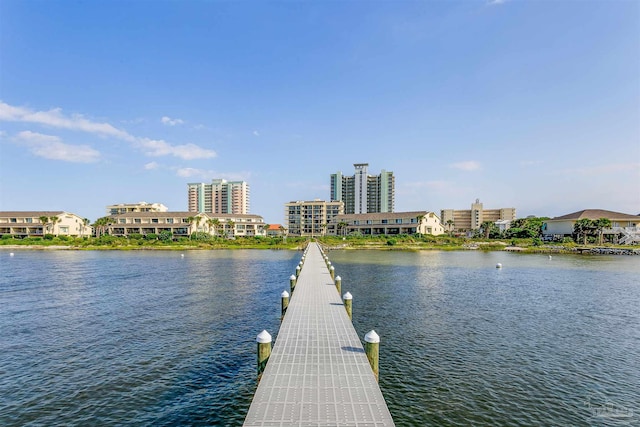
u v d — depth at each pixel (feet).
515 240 313.32
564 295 97.55
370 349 37.29
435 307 82.99
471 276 132.87
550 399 39.81
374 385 33.73
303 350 42.73
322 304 66.18
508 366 48.78
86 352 53.57
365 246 289.74
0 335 61.46
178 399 39.55
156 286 112.06
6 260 197.16
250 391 41.57
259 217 471.62
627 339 60.54
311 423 27.35
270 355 41.06
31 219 357.41
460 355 52.75
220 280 125.39
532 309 81.35
